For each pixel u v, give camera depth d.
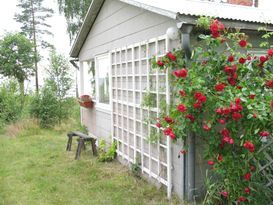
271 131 3.20
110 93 6.56
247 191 3.31
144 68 4.89
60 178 5.36
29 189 4.93
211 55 3.49
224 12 4.36
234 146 3.42
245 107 3.15
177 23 3.62
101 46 7.18
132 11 5.31
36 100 10.98
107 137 7.07
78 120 11.30
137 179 5.16
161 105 4.23
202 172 3.99
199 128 3.57
